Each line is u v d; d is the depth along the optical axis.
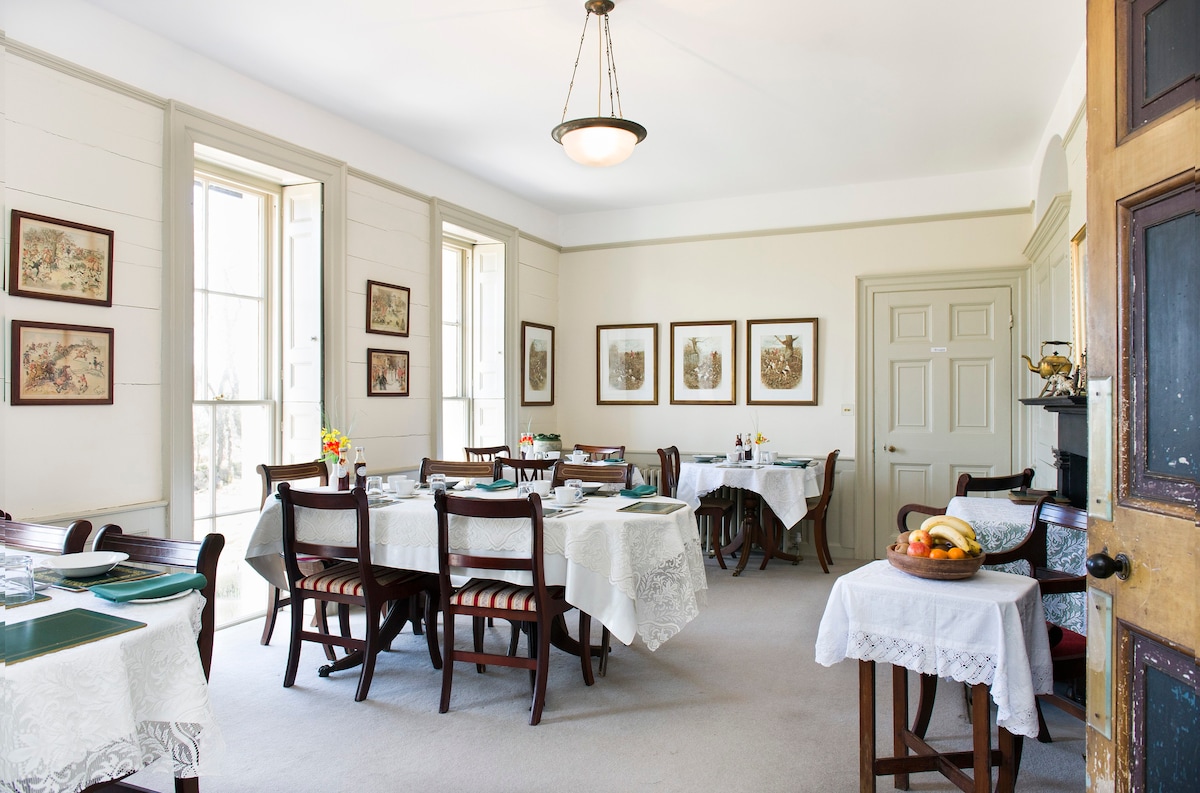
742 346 6.35
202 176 3.96
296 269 4.37
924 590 1.96
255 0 3.14
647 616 3.04
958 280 5.71
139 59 3.36
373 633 3.02
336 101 4.24
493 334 6.14
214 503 4.02
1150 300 1.46
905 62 3.75
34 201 2.95
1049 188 4.75
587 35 3.47
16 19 2.89
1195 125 1.32
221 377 4.09
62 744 1.26
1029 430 5.50
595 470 4.29
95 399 3.15
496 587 2.99
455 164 5.44
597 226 6.84
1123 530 1.53
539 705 2.79
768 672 3.36
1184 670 1.35
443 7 3.21
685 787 2.33
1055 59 3.71
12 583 1.62
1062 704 2.27
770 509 5.53
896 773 2.14
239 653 3.59
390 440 4.86
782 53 3.65
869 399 5.97
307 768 2.44
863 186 5.96
